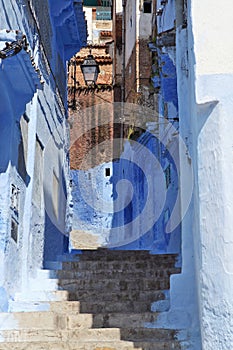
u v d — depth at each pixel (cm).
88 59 1636
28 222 857
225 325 522
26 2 864
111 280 797
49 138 1095
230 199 539
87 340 630
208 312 546
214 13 593
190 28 623
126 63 1984
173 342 612
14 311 723
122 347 604
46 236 1023
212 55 580
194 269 682
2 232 743
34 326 671
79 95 2134
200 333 605
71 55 1446
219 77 571
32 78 753
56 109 1210
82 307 722
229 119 557
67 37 1366
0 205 752
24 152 877
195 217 630
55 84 1204
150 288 782
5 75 730
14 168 795
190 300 684
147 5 1761
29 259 849
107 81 2198
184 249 707
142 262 891
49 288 811
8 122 780
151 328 644
